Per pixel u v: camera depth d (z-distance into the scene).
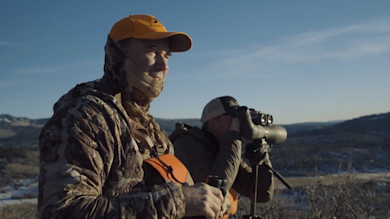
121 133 1.66
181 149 3.37
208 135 3.51
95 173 1.50
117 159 1.60
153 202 1.48
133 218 1.42
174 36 2.12
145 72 1.93
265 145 3.07
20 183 35.97
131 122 1.90
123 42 1.92
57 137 1.49
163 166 1.85
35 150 62.09
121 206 1.44
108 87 1.91
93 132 1.53
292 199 6.31
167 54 2.07
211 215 1.61
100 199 1.44
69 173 1.44
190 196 1.60
